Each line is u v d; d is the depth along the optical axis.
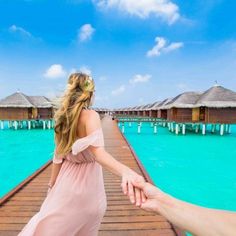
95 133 1.88
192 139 27.73
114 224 4.46
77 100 2.01
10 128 40.75
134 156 11.08
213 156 18.34
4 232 4.20
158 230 4.22
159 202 0.97
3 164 16.20
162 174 13.48
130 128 43.53
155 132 33.31
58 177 2.21
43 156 18.72
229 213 0.80
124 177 1.18
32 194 6.13
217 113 30.47
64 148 2.07
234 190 10.88
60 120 2.05
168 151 20.47
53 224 2.11
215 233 0.76
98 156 1.78
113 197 5.96
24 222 4.57
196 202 9.56
